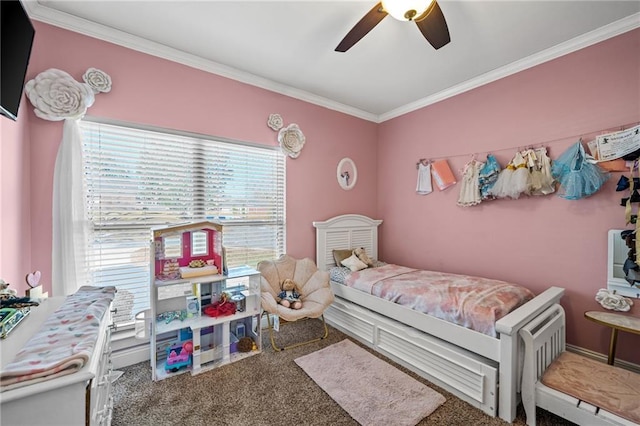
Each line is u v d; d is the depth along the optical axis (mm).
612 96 2033
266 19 1936
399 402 1736
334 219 3338
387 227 3822
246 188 2795
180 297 2283
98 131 2064
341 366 2133
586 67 2141
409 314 2129
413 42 2188
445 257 3143
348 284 2756
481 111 2789
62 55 1901
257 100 2812
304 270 2885
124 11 1854
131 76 2158
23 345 915
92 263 2053
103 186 2086
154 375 1928
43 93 1781
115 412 1630
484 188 2689
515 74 2533
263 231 2926
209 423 1564
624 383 1451
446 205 3127
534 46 2254
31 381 760
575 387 1444
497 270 2695
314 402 1738
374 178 3895
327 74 2729
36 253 1829
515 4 1772
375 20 1540
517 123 2523
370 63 2518
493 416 1615
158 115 2273
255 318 2408
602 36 2051
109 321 1410
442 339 1949
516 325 1554
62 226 1790
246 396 1789
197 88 2457
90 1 1753
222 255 2275
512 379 1556
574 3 1769
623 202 1964
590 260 2141
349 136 3607
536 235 2428
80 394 817
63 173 1801
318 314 2416
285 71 2674
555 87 2299
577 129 2189
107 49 2061
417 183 3381
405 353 2133
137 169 2221
